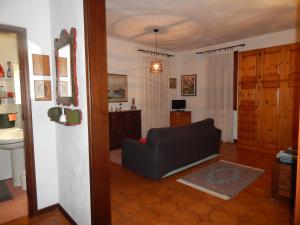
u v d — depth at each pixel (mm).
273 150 4566
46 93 2355
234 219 2217
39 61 2295
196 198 2666
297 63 4176
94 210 1807
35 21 2252
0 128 3051
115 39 5305
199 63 6336
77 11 1783
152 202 2576
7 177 3262
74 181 2082
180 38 5207
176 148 3289
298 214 1074
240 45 5266
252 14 3689
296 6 3375
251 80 4820
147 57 6027
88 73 1698
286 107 4352
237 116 5312
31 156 2285
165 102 6539
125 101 5633
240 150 4840
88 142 1779
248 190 2865
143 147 3244
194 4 3279
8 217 2309
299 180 1058
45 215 2373
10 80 3141
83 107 1812
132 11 3531
